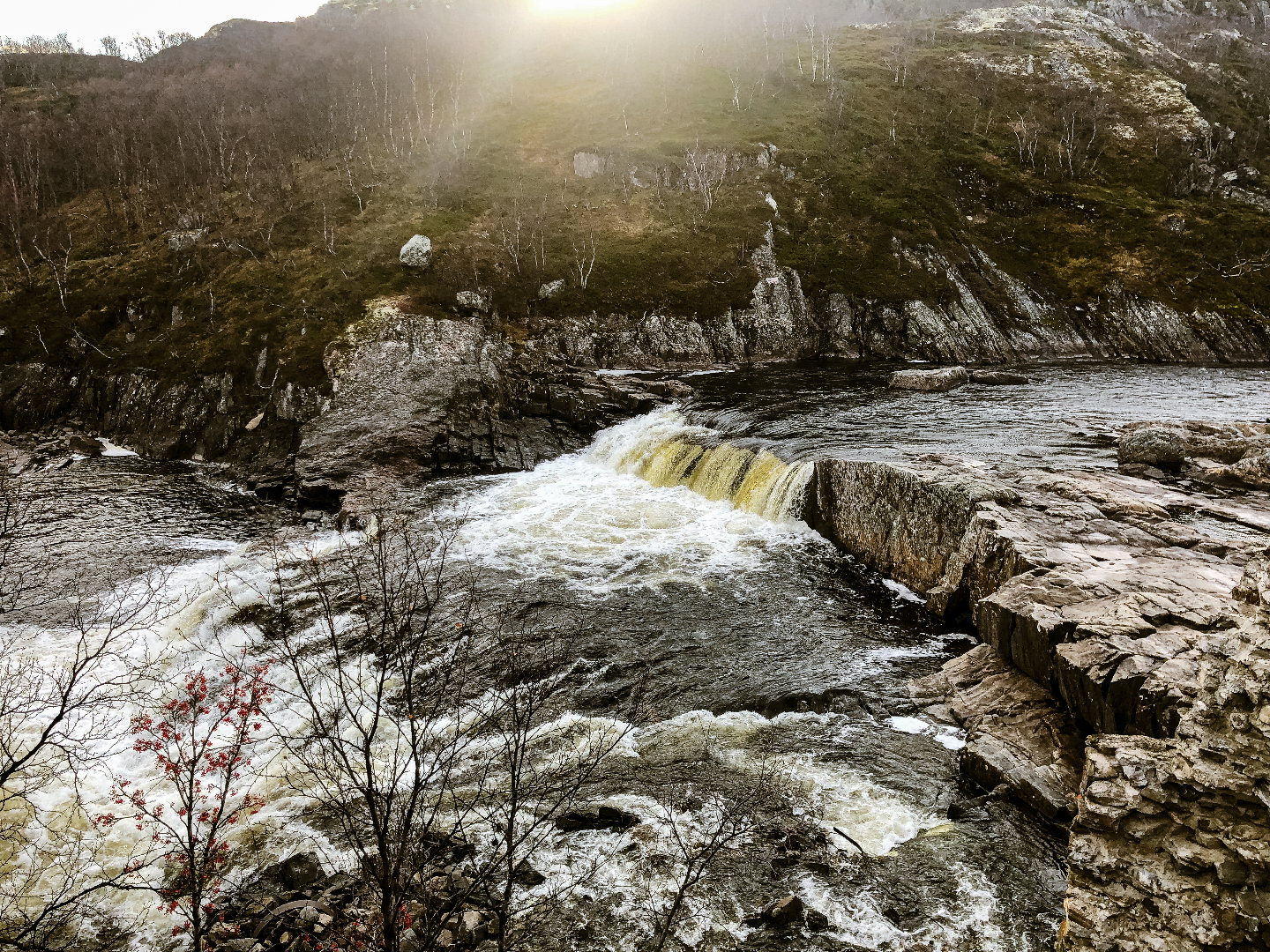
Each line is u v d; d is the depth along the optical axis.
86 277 48.09
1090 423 28.67
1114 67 84.56
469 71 87.50
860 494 21.20
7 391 40.94
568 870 10.20
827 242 54.72
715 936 9.18
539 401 36.12
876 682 14.98
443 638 16.80
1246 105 85.75
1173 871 7.23
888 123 70.00
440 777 11.99
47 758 12.55
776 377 41.62
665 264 51.16
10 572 21.64
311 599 19.06
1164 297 53.81
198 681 11.30
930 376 37.38
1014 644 13.69
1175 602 12.70
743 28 100.31
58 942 9.30
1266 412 31.25
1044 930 9.07
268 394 37.75
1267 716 6.83
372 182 59.22
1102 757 8.33
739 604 18.78
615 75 81.12
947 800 11.61
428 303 42.78
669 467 28.97
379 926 8.80
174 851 10.41
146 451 36.72
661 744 13.22
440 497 28.47
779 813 11.36
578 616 18.09
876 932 9.16
